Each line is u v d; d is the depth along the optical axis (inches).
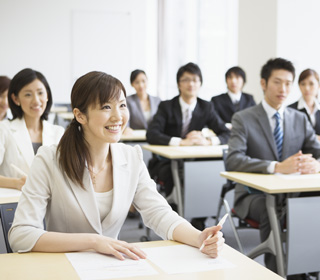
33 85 100.9
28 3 362.9
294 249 96.2
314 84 168.4
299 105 171.5
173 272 50.3
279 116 119.7
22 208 60.9
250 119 119.3
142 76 221.8
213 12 313.7
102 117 60.1
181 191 146.3
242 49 254.7
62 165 62.7
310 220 96.9
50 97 105.3
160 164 161.5
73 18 371.9
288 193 106.0
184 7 352.5
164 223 63.9
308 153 121.6
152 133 164.6
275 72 116.2
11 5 359.9
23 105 101.3
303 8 223.8
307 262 97.5
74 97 61.4
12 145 100.6
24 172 100.2
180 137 169.0
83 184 63.3
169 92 381.1
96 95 59.8
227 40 298.8
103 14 377.4
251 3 245.0
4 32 360.8
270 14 229.6
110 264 52.5
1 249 80.1
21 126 102.3
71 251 56.7
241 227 109.5
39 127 105.8
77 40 374.3
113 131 61.1
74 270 50.5
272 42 228.8
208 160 153.3
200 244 57.8
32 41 366.0
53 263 52.7
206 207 145.8
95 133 61.1
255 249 102.0
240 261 53.8
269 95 118.3
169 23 375.2
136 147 69.8
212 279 48.3
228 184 125.9
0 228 80.0
